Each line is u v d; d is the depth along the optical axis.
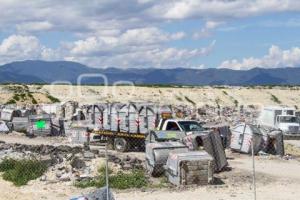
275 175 24.53
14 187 21.61
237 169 26.30
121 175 22.28
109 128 35.22
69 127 42.28
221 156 25.61
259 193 20.16
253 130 32.88
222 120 62.75
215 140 25.73
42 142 40.41
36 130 45.47
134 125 33.78
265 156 31.94
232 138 33.91
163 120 31.89
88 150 28.67
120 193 20.14
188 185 21.34
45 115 47.78
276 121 55.28
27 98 108.94
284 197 19.48
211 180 21.66
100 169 23.34
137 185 21.34
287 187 21.53
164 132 29.67
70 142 39.28
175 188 20.94
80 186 21.23
